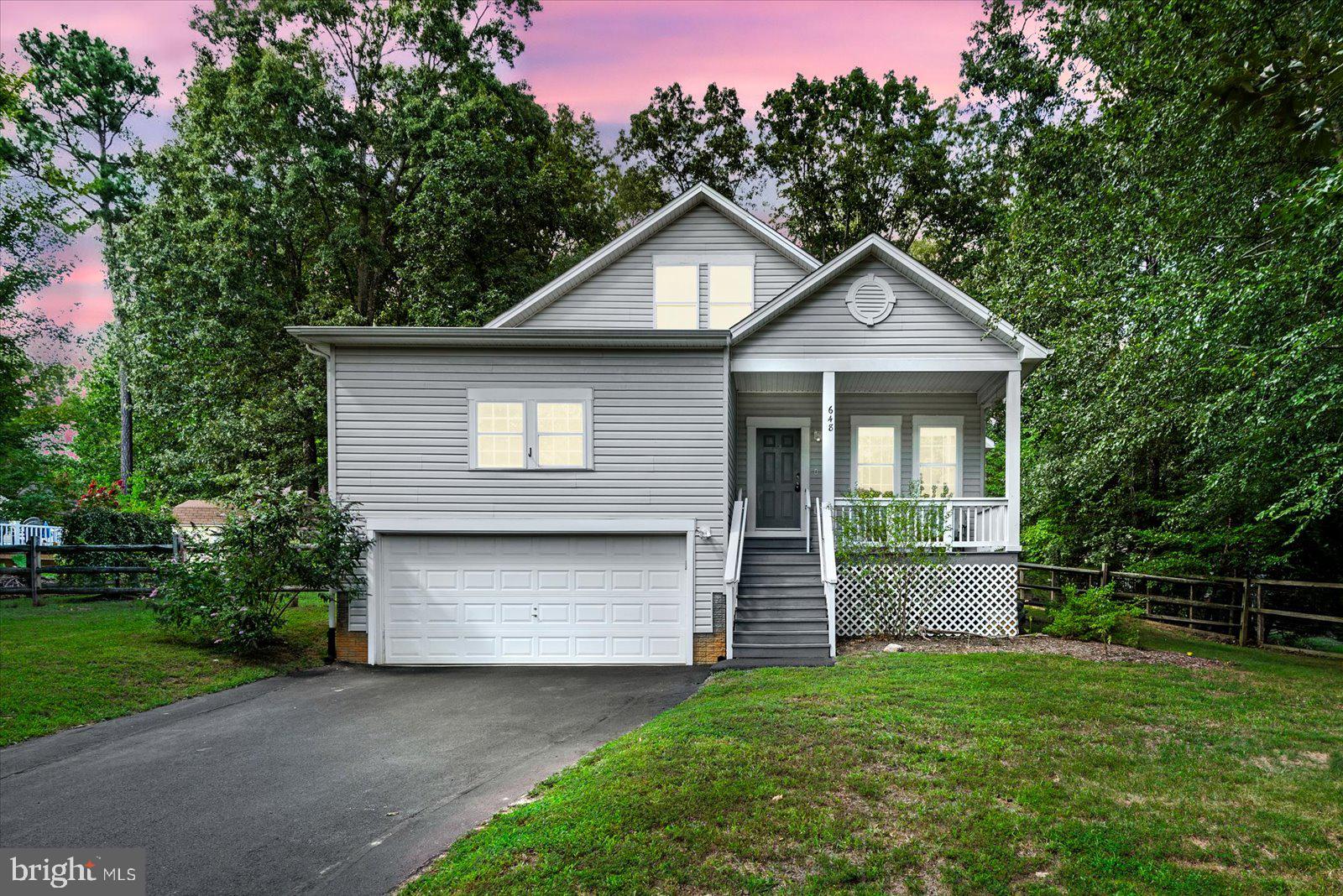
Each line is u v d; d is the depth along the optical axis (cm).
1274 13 855
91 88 3067
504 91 2314
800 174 2956
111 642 1216
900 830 524
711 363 1352
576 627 1340
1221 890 449
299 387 2075
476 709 985
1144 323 1174
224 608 1195
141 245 2006
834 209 2931
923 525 1307
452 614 1341
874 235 1331
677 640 1338
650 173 3066
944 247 2792
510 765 746
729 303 1662
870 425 1659
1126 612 1187
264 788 691
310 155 1975
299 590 1261
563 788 639
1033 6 1889
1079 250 1540
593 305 1669
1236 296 915
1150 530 1555
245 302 1922
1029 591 1950
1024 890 452
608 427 1348
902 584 1302
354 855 547
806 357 1380
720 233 1673
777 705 826
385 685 1140
